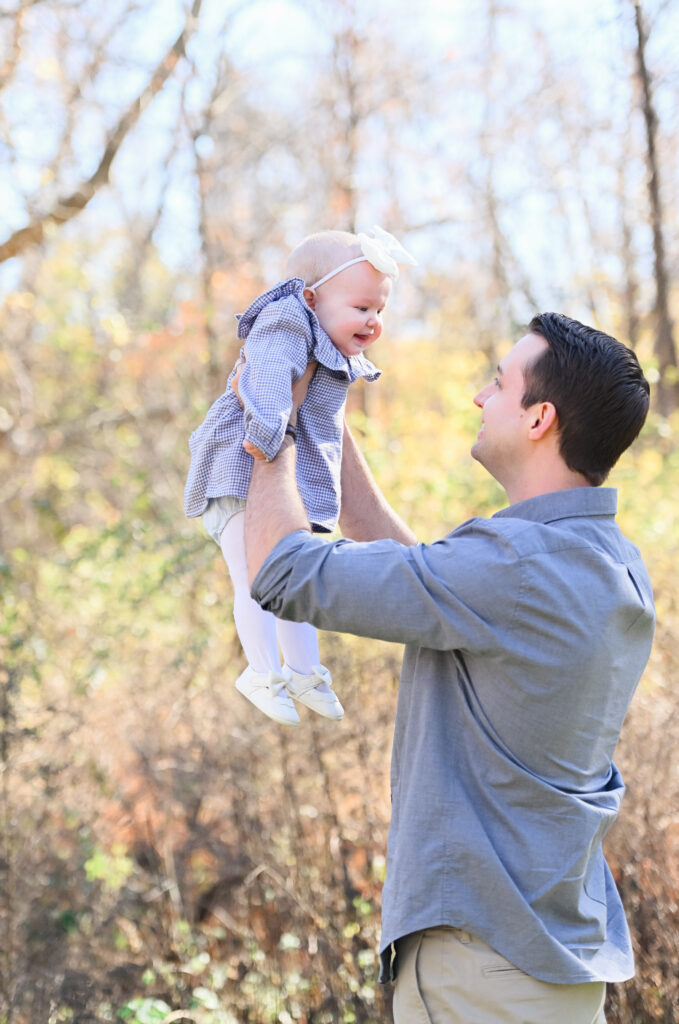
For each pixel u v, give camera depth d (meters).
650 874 3.68
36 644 5.39
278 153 12.91
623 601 1.79
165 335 10.06
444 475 5.85
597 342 1.87
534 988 1.72
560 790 1.77
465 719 1.79
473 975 1.74
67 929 4.66
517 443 1.91
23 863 4.56
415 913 1.75
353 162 11.02
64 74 9.53
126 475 8.80
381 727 4.43
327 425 2.12
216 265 10.54
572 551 1.76
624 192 10.89
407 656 1.90
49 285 10.55
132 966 4.54
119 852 4.88
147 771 5.02
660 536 5.66
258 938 4.48
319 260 2.11
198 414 6.97
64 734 4.91
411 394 13.20
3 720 4.65
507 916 1.72
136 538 6.08
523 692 1.73
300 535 1.80
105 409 10.12
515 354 1.93
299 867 4.27
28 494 8.98
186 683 5.20
